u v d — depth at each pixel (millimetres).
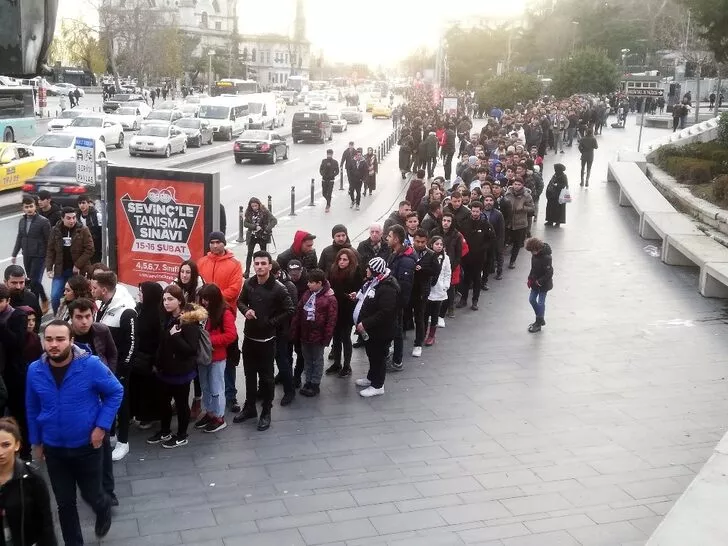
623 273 15562
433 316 10906
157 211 9805
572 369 10164
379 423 8344
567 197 19812
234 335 7879
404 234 9828
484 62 94062
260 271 7973
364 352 10797
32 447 5449
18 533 4363
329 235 19562
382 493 6781
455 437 8016
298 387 9383
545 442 7930
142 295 7461
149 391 7586
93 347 6355
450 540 6020
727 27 20859
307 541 5969
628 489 6945
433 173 31172
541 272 11516
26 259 11492
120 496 6602
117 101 58750
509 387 9477
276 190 27672
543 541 6035
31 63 3645
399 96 134750
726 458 6496
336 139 50469
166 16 146500
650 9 82688
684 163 23172
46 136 29406
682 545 5156
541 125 31453
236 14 165750
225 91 85500
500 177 18469
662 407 8906
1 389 6070
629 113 61781
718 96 41031
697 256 14227
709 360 10578
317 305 8789
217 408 7953
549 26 92188
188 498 6613
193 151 39938
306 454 7547
